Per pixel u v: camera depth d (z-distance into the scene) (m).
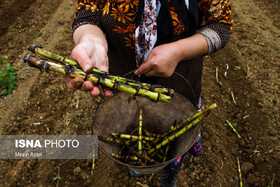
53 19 4.99
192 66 1.80
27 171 2.65
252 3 5.11
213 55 4.04
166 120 1.92
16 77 3.74
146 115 1.95
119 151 1.84
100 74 1.38
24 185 2.56
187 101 1.67
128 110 1.86
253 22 4.48
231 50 3.91
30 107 3.34
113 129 1.84
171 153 1.84
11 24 5.05
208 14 1.53
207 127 3.02
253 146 2.80
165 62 1.40
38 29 4.88
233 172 2.65
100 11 1.68
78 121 3.10
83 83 1.29
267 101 3.09
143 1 1.43
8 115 3.26
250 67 3.59
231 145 2.89
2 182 2.58
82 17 1.66
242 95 3.33
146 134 1.96
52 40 4.43
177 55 1.43
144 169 1.56
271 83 3.32
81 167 2.71
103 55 1.53
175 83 1.87
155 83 1.83
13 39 4.64
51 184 2.57
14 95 3.54
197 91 2.02
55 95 3.46
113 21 1.58
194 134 1.56
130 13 1.54
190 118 1.58
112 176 2.65
